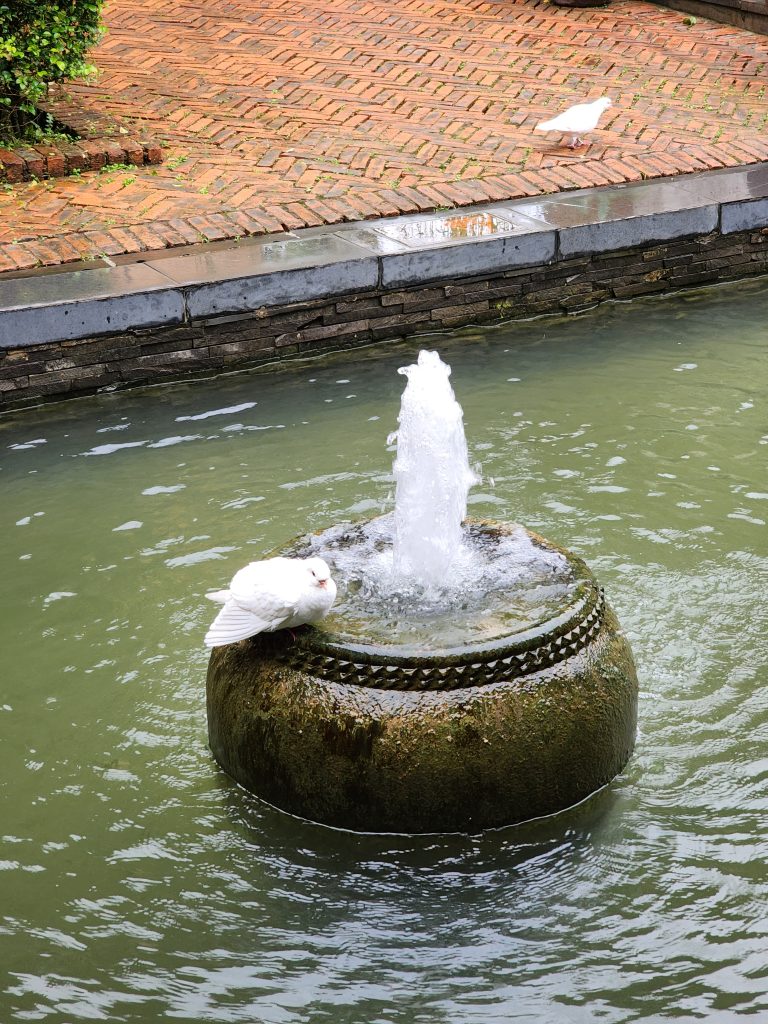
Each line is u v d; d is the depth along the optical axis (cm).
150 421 960
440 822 530
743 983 468
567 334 1118
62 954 488
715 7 1903
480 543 616
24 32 1290
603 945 486
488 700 518
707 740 599
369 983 471
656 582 729
